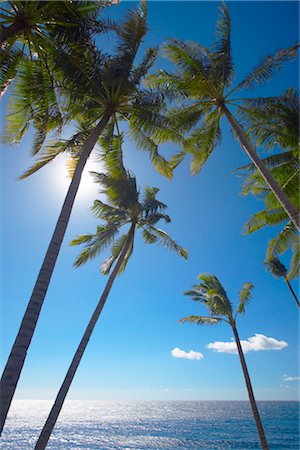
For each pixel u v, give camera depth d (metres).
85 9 10.01
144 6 11.27
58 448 44.47
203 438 54.97
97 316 13.21
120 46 10.89
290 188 13.86
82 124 11.87
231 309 22.11
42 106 10.46
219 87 13.16
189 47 13.38
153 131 11.57
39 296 7.12
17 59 9.79
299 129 12.73
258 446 46.59
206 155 13.91
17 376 6.27
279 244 15.57
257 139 13.95
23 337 6.58
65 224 8.25
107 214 16.31
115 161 13.34
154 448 44.22
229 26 13.32
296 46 12.53
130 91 10.95
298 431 65.25
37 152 10.98
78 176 9.09
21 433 63.97
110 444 48.31
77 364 11.99
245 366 20.53
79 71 10.36
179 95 12.45
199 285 24.09
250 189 16.39
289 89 12.68
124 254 15.36
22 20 9.04
